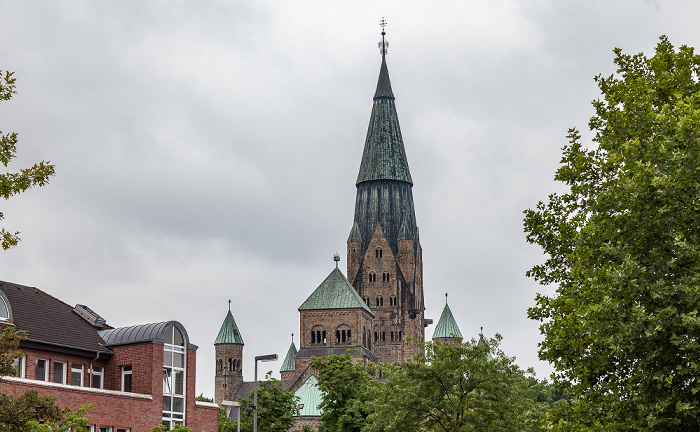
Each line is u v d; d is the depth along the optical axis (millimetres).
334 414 85938
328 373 86125
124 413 63656
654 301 30641
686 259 30562
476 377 60844
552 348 34156
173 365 69562
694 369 29266
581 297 33500
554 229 39062
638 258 31719
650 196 31312
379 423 64625
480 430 60562
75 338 66938
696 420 30141
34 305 67250
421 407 60875
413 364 61844
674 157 30797
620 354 31172
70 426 49250
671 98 36531
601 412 33688
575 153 38906
